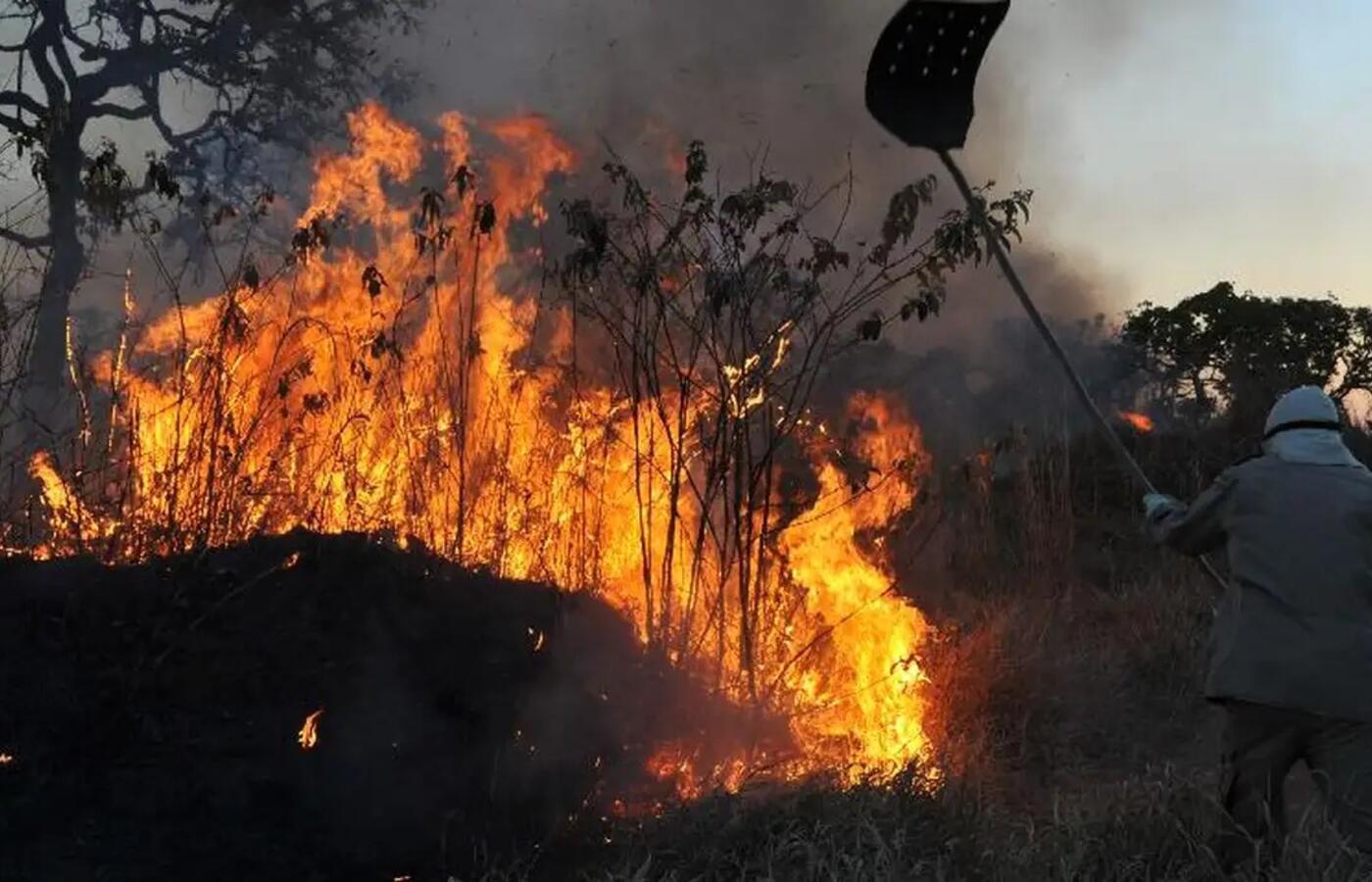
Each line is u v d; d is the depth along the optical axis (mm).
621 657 5316
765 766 4859
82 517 5254
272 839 3953
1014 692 5926
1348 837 3713
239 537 5430
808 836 4184
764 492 5906
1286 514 3867
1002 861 3975
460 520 5996
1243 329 19375
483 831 4246
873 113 3678
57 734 3949
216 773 4039
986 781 5129
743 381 5766
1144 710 6266
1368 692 3713
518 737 4641
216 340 6012
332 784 4176
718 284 5734
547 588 5426
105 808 3828
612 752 4816
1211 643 4016
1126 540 9656
